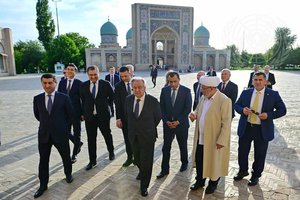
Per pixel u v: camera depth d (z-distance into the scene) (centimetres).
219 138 332
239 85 1766
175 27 4119
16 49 5416
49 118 360
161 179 398
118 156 495
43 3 4741
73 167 448
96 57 4403
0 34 3422
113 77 827
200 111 355
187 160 432
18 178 407
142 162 354
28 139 606
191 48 4244
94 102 442
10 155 504
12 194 360
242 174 387
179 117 413
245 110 364
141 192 352
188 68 4050
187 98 417
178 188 370
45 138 359
